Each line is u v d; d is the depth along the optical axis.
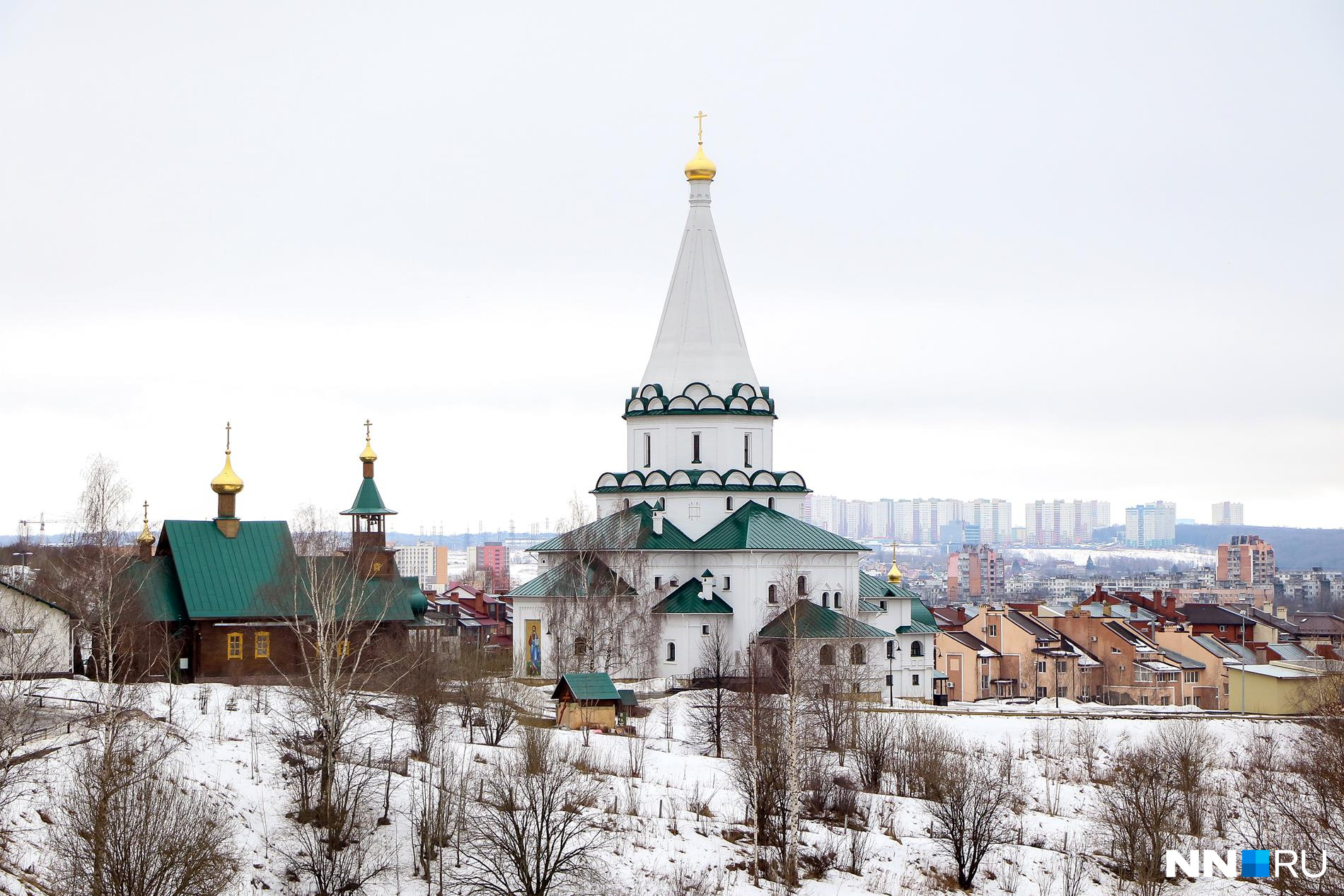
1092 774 117.88
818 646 141.12
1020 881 92.88
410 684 106.06
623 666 139.62
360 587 121.94
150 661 113.56
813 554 152.25
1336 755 108.50
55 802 73.75
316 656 109.38
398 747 96.94
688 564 154.50
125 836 66.19
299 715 92.31
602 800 93.38
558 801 86.94
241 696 104.69
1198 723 133.38
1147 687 194.50
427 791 84.69
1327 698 148.25
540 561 158.62
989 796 97.94
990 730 127.12
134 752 77.19
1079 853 99.12
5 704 81.81
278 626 118.50
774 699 119.19
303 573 120.38
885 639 146.00
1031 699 193.88
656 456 160.25
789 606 134.38
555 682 139.38
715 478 157.75
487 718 111.06
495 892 77.62
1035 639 199.50
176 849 66.62
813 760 105.69
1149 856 95.00
